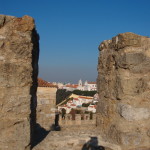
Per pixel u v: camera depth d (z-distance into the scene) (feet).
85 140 18.40
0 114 14.93
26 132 15.48
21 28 15.71
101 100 21.81
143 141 17.25
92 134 20.18
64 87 336.70
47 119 46.98
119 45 18.35
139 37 18.03
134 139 17.08
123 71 17.76
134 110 17.34
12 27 15.58
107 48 21.16
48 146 17.17
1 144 14.92
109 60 20.26
